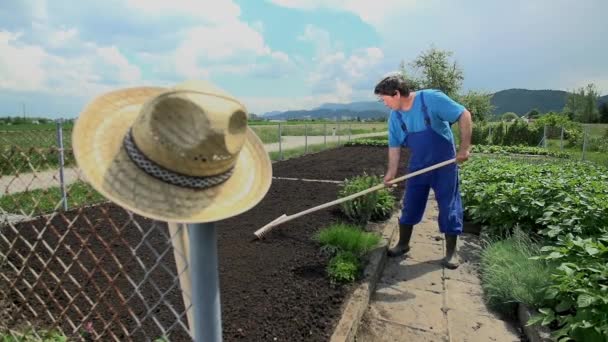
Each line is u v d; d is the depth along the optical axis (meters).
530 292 3.21
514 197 5.00
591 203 4.43
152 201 1.11
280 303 3.03
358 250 4.00
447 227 4.18
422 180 4.19
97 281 3.24
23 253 3.77
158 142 1.09
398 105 3.99
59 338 2.22
